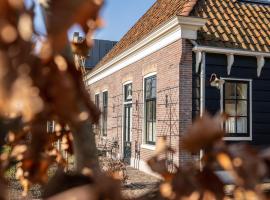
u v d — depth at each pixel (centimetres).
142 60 1109
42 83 58
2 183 72
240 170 65
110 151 1022
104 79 1555
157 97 986
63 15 55
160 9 1151
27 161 83
